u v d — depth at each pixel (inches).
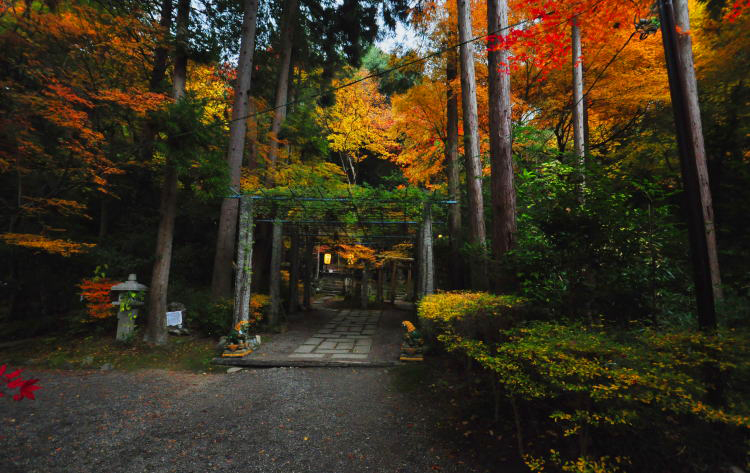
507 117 171.2
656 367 73.1
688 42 128.3
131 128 328.8
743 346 71.6
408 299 595.8
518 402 123.1
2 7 231.1
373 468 101.1
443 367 191.6
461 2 241.8
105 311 259.0
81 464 106.1
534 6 210.4
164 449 114.9
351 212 284.8
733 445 76.6
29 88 247.4
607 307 117.3
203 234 401.4
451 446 109.4
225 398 161.2
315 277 737.6
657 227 113.0
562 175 148.2
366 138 612.7
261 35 413.1
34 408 149.4
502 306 134.6
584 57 289.1
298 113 402.9
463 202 317.4
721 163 157.9
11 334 263.7
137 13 271.7
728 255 135.9
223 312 274.2
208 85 443.8
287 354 232.1
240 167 313.3
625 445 86.0
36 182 294.8
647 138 213.6
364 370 201.6
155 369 207.5
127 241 337.1
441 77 334.0
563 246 121.8
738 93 170.6
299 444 117.1
